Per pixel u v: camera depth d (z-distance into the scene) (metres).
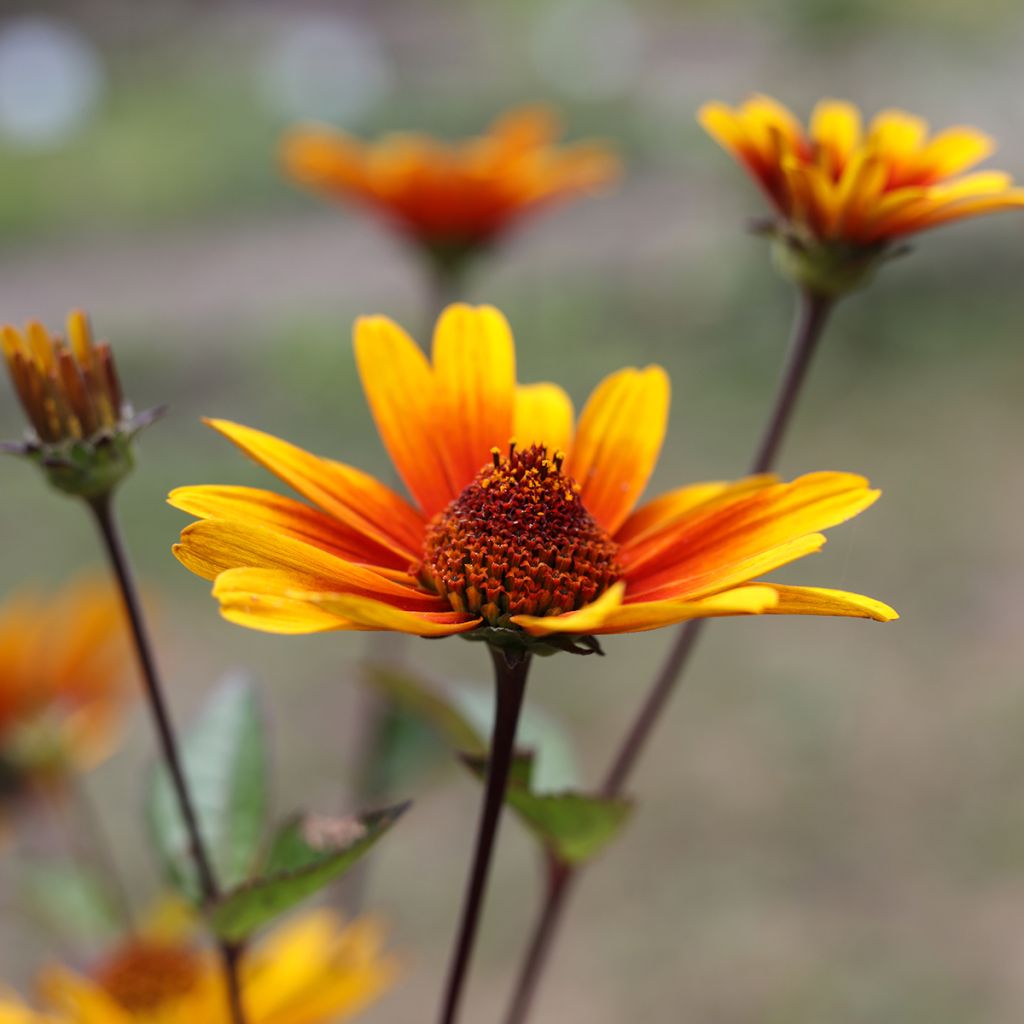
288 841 0.30
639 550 0.29
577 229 1.83
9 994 0.36
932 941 0.78
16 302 1.75
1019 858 0.83
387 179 0.48
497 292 1.61
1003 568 1.08
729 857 0.84
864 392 1.35
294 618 0.26
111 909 0.37
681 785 0.89
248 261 1.87
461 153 0.51
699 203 1.87
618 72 2.39
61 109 2.36
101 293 1.76
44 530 1.13
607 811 0.31
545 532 0.29
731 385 1.38
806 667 0.99
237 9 3.06
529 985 0.32
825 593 0.27
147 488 1.19
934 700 0.95
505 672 0.28
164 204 2.08
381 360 0.30
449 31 2.85
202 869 0.31
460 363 0.30
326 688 0.96
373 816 0.30
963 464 1.21
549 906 0.32
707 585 0.27
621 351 1.46
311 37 2.84
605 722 0.94
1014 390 1.33
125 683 0.41
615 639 1.03
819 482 0.28
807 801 0.88
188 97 2.48
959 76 1.94
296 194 2.10
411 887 0.82
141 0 3.03
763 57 2.27
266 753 0.32
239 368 1.49
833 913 0.80
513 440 0.30
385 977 0.34
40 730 0.39
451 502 0.30
